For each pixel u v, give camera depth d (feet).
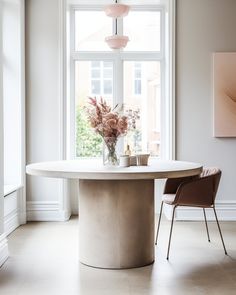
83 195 12.28
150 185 12.38
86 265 12.17
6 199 15.69
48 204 18.16
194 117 18.26
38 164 12.86
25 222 17.69
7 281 10.86
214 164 18.33
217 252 13.50
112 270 11.78
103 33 19.76
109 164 12.39
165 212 19.20
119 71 19.70
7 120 17.66
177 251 13.61
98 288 10.40
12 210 16.57
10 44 17.54
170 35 18.11
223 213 18.26
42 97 18.13
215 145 18.33
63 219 18.15
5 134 17.67
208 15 18.13
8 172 17.65
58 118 18.17
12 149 17.67
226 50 18.19
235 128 18.13
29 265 12.15
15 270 11.71
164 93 19.65
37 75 18.08
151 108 19.84
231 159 18.33
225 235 15.66
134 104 19.85
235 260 12.67
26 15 18.02
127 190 11.89
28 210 18.11
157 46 19.79
